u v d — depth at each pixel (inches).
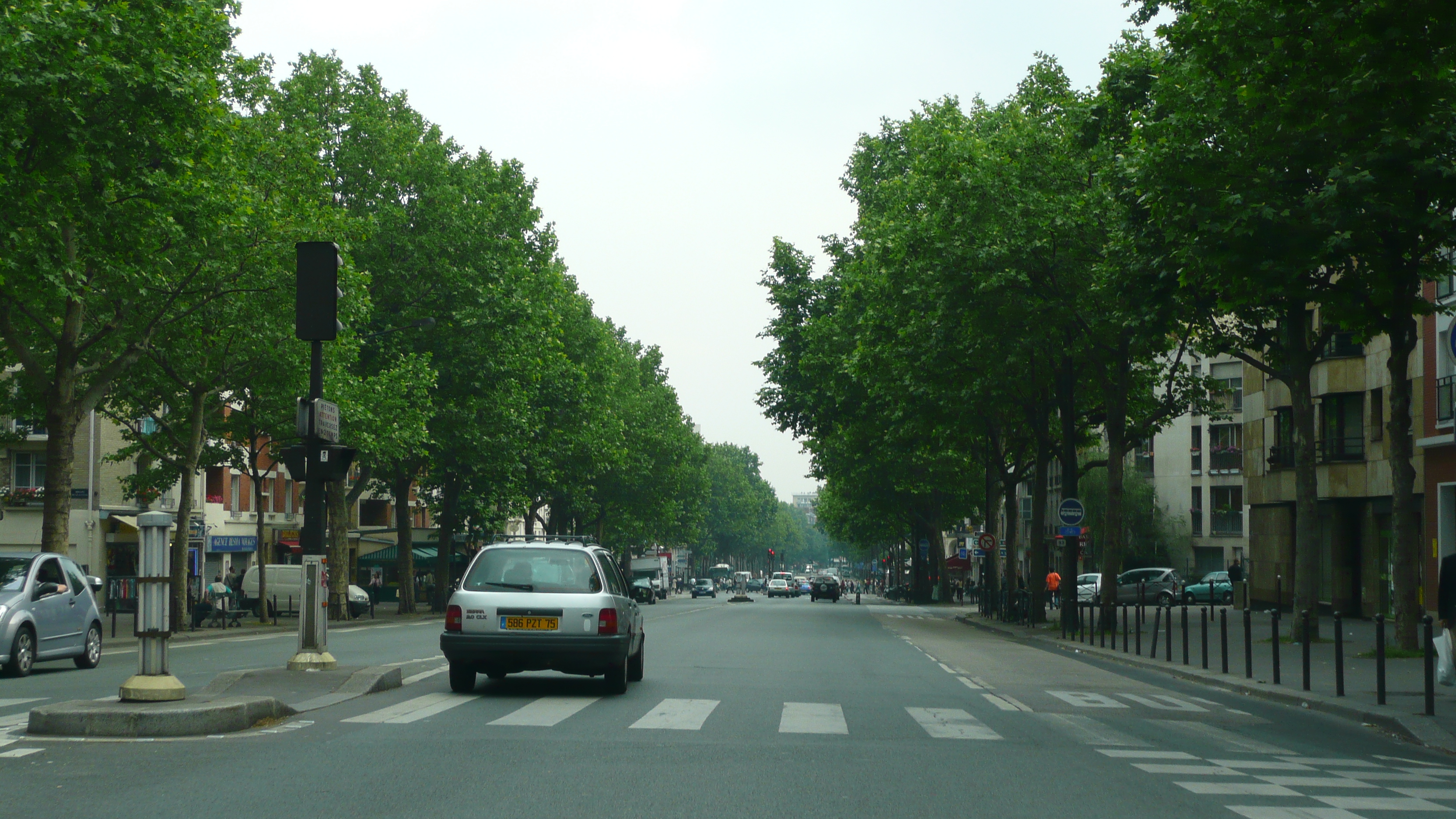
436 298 1815.9
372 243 1771.7
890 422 1734.7
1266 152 708.7
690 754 383.6
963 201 1283.2
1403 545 879.7
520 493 2159.2
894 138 1857.8
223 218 1082.7
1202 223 703.1
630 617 604.7
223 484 2511.1
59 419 1090.1
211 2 1034.7
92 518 2167.8
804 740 425.4
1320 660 872.9
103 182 968.3
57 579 792.3
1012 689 676.1
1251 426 1983.3
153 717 415.2
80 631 804.6
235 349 1386.6
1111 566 1261.1
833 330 1825.8
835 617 1932.8
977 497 2829.7
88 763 354.9
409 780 327.6
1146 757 404.5
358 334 1766.7
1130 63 1077.1
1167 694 671.1
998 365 1321.4
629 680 654.5
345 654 895.7
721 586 6181.1
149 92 957.8
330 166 1758.1
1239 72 605.9
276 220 1258.0
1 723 453.1
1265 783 358.0
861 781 338.0
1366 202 660.1
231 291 1233.4
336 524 1782.7
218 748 387.2
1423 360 1376.7
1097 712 554.3
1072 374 1366.9
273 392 1497.3
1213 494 3083.2
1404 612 879.7
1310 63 575.2
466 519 2215.8
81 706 430.0
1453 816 311.1
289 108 1727.4
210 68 1059.9
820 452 2605.8
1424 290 1357.0
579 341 2536.9
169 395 1497.3
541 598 564.1
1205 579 2709.2
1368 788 356.8
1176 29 649.6
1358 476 1604.3
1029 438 1818.4
